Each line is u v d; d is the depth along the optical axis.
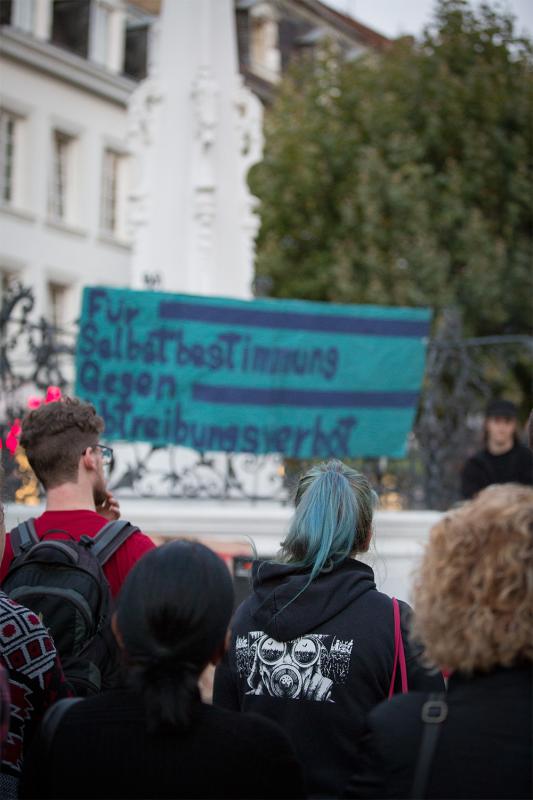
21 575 3.00
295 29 35.12
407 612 2.87
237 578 6.55
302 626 2.83
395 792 1.99
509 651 2.00
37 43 28.84
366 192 21.05
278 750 2.09
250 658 2.88
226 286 9.79
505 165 21.66
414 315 8.48
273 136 23.30
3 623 2.73
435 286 20.17
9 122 29.11
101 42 31.27
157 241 9.73
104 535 3.13
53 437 3.29
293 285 22.03
